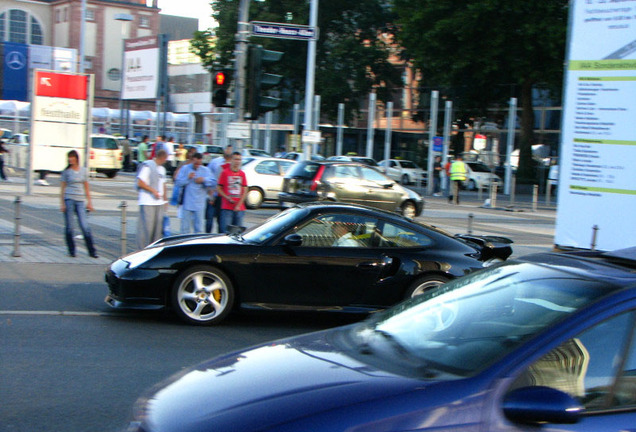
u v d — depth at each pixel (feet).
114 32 274.16
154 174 37.68
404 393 9.75
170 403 10.52
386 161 127.65
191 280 25.45
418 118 163.32
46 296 29.45
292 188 66.54
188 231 42.09
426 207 90.17
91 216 57.47
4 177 88.48
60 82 68.90
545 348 10.09
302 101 167.53
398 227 27.20
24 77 199.21
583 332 10.23
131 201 72.64
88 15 268.00
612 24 31.35
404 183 146.82
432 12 122.21
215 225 53.88
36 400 17.21
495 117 148.15
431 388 9.81
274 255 25.62
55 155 70.08
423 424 9.36
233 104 47.85
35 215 55.77
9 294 29.37
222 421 9.55
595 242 32.55
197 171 41.63
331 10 156.76
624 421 9.81
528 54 119.85
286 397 9.94
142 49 183.52
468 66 126.00
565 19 116.47
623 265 12.23
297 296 25.80
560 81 120.57
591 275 11.55
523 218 82.33
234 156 42.32
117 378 19.26
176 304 25.36
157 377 19.52
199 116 229.45
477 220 75.46
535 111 143.43
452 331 11.68
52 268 35.27
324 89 152.97
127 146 129.90
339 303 26.03
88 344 22.63
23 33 273.54
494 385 9.75
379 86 164.04
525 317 11.10
